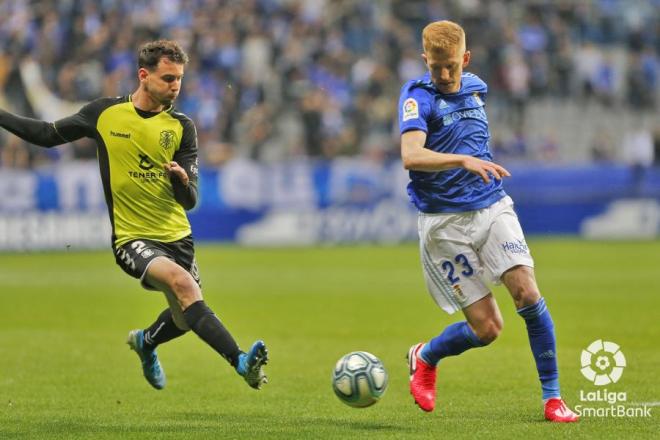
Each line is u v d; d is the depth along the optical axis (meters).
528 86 116.94
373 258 85.12
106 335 45.66
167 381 34.28
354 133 107.69
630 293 59.72
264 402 30.20
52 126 26.89
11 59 104.31
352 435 24.53
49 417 27.75
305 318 50.97
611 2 123.94
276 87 109.31
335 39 113.56
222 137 104.81
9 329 47.59
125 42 106.44
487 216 26.06
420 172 26.48
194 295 25.59
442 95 26.22
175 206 27.50
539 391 31.45
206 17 110.56
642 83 121.00
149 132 26.92
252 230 98.00
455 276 26.53
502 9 119.94
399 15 117.56
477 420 26.52
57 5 107.81
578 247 92.81
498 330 26.69
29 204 91.50
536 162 110.81
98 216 93.31
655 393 30.56
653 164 111.62
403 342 43.28
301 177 98.69
